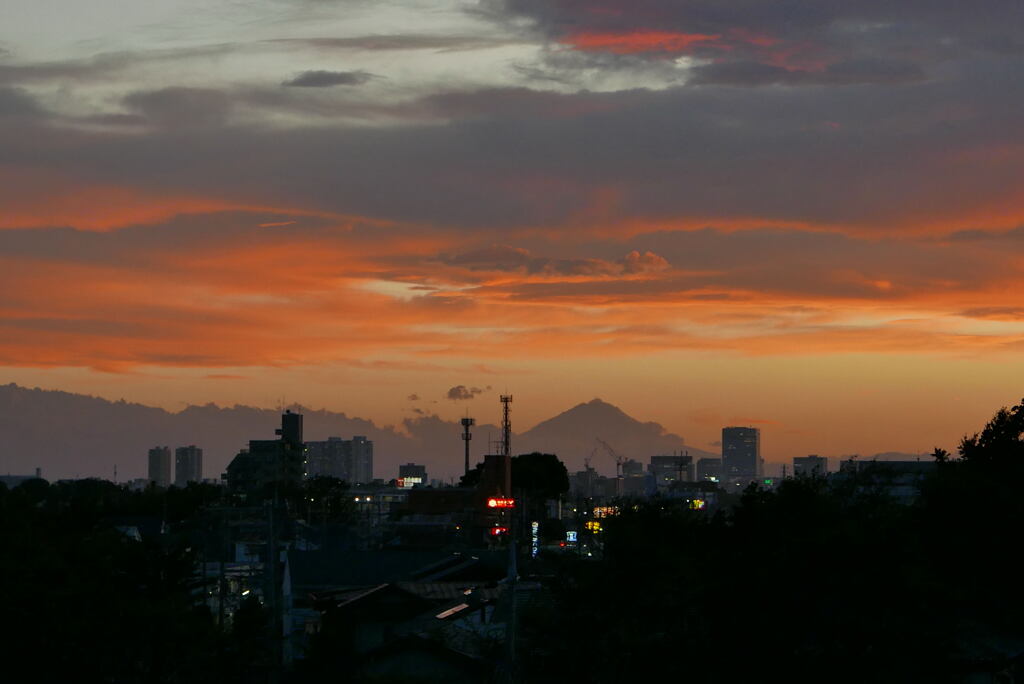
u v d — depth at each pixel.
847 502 50.06
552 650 46.34
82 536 49.62
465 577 92.38
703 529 54.56
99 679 44.72
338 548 143.88
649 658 44.06
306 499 189.00
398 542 163.12
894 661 40.59
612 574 46.09
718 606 44.25
